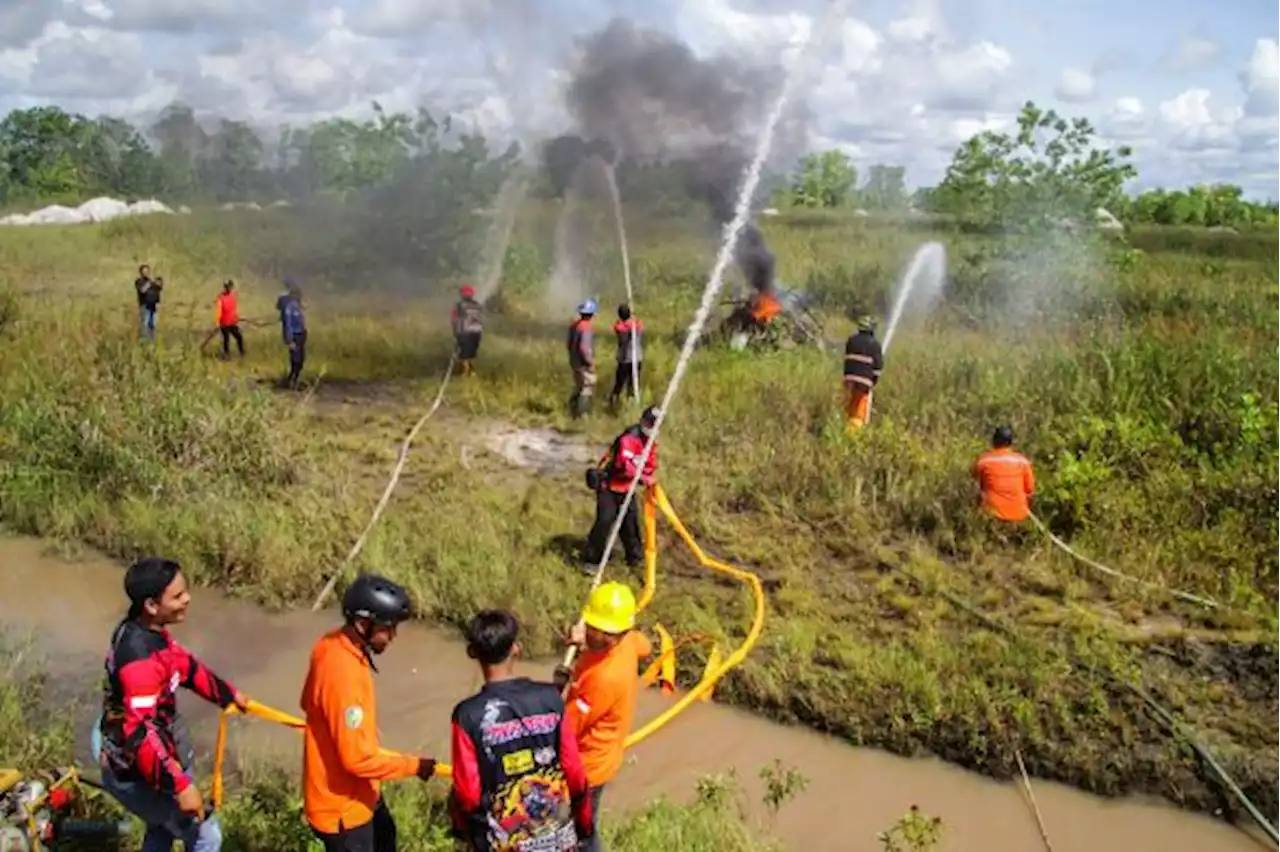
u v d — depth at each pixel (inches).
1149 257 1181.7
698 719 308.5
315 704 175.5
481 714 163.9
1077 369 535.2
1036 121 835.4
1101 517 406.9
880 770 287.4
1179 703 298.7
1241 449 446.9
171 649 181.5
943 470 442.3
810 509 432.1
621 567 387.2
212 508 421.1
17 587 383.2
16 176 2160.4
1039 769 285.3
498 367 691.4
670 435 530.6
